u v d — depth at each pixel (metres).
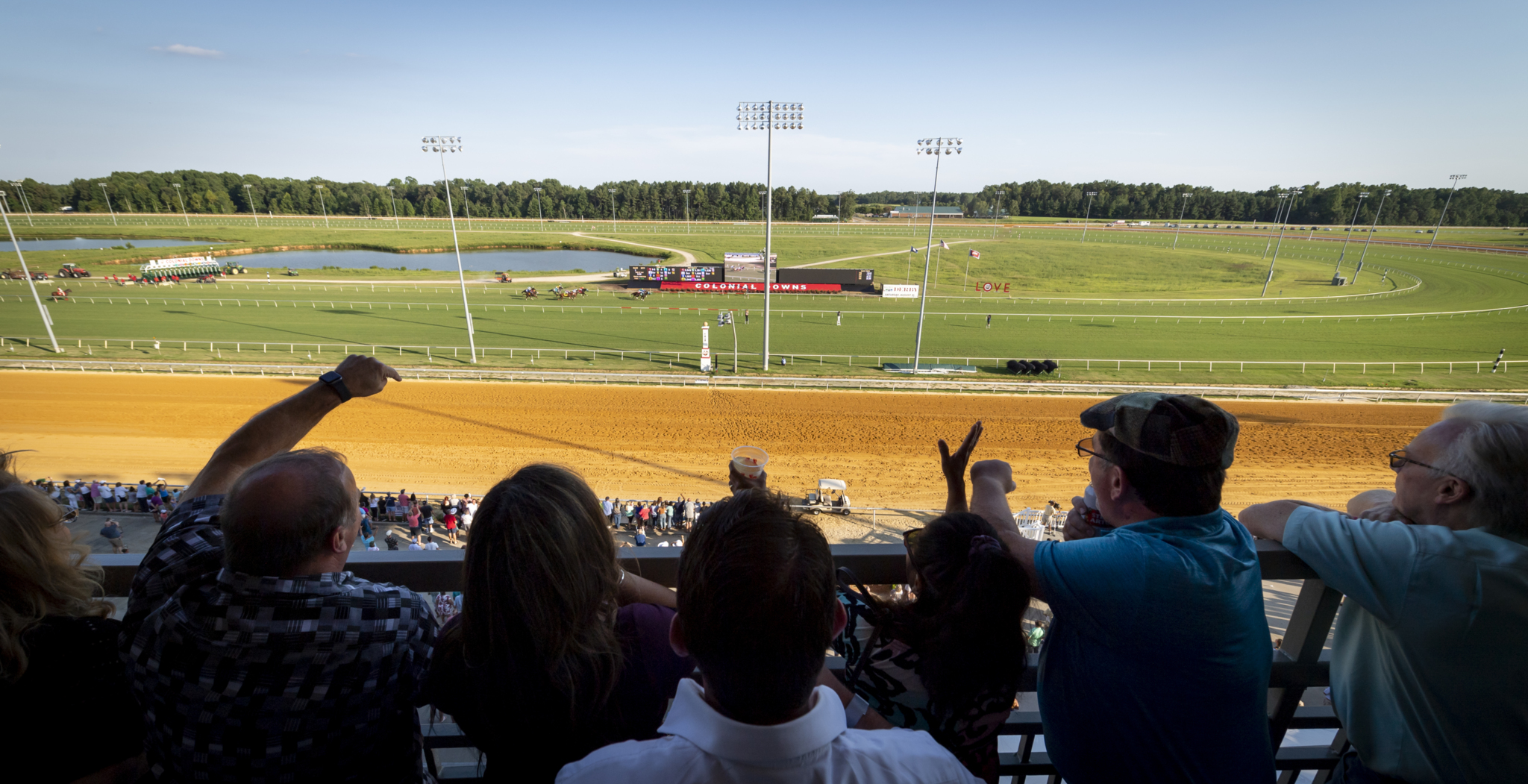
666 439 33.31
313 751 1.78
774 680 1.29
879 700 2.05
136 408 35.22
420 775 2.11
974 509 2.29
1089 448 2.20
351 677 1.75
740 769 1.31
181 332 52.38
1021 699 5.25
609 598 1.85
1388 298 78.69
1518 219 180.12
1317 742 3.79
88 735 1.81
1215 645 1.82
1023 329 59.06
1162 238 148.50
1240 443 33.53
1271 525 2.31
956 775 1.44
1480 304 72.62
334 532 1.79
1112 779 2.03
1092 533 2.53
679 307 67.50
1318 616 2.33
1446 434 2.06
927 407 38.12
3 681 1.67
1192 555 1.83
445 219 193.62
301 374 41.53
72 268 81.19
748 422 35.59
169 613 1.73
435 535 23.56
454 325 57.03
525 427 34.34
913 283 87.00
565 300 70.50
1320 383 43.41
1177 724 1.88
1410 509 2.16
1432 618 1.89
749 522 1.36
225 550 1.73
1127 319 63.69
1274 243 137.25
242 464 2.44
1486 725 1.91
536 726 1.74
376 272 89.38
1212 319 64.19
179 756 1.80
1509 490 1.86
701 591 1.33
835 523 25.67
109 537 19.75
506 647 1.63
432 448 31.72
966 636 1.80
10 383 38.19
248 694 1.71
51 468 28.70
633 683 1.83
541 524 1.59
